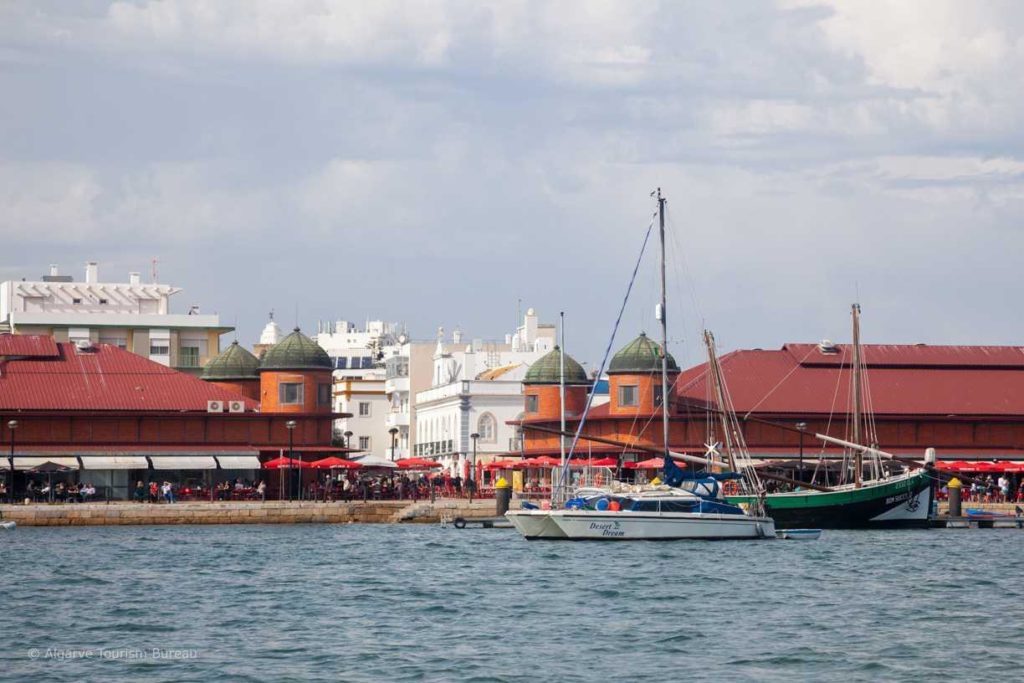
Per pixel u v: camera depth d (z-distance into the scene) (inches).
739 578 6441.9
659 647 4734.3
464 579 6441.9
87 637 4958.2
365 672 4343.0
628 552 7470.5
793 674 4330.7
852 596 5905.5
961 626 5157.5
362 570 6835.6
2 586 6269.7
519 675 4301.2
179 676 4296.3
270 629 5103.3
